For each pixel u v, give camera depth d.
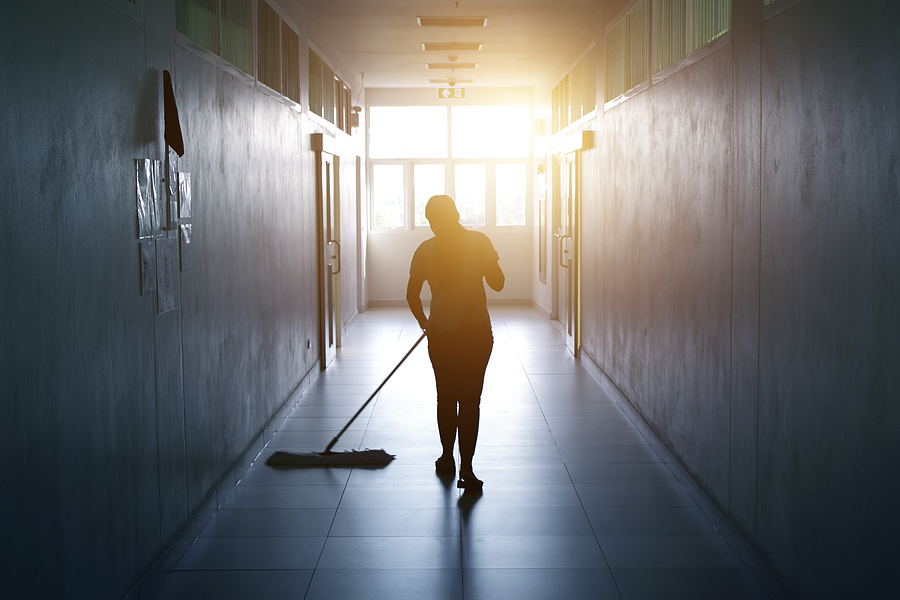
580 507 4.05
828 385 2.47
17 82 2.08
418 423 5.74
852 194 2.29
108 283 2.68
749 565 3.29
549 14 7.16
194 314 3.69
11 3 2.05
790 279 2.79
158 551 3.18
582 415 5.94
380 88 12.47
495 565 3.38
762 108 3.08
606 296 6.76
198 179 3.77
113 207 2.73
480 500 4.16
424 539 3.66
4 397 1.99
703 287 3.94
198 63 3.80
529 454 4.97
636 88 5.46
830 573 2.47
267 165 5.37
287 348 6.05
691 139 4.14
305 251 6.93
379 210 12.81
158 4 3.22
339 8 6.86
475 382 4.27
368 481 4.48
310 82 7.48
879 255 2.12
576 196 8.20
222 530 3.77
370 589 3.17
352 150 10.67
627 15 5.88
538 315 11.56
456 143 12.74
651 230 5.09
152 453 3.11
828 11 2.47
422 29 7.82
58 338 2.30
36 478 2.15
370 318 11.39
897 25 2.03
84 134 2.50
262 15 5.34
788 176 2.80
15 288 2.05
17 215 2.07
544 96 11.19
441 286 4.27
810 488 2.62
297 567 3.37
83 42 2.50
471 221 12.88
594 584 3.19
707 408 3.89
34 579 2.14
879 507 2.14
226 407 4.26
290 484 4.44
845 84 2.34
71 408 2.38
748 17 3.24
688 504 4.10
